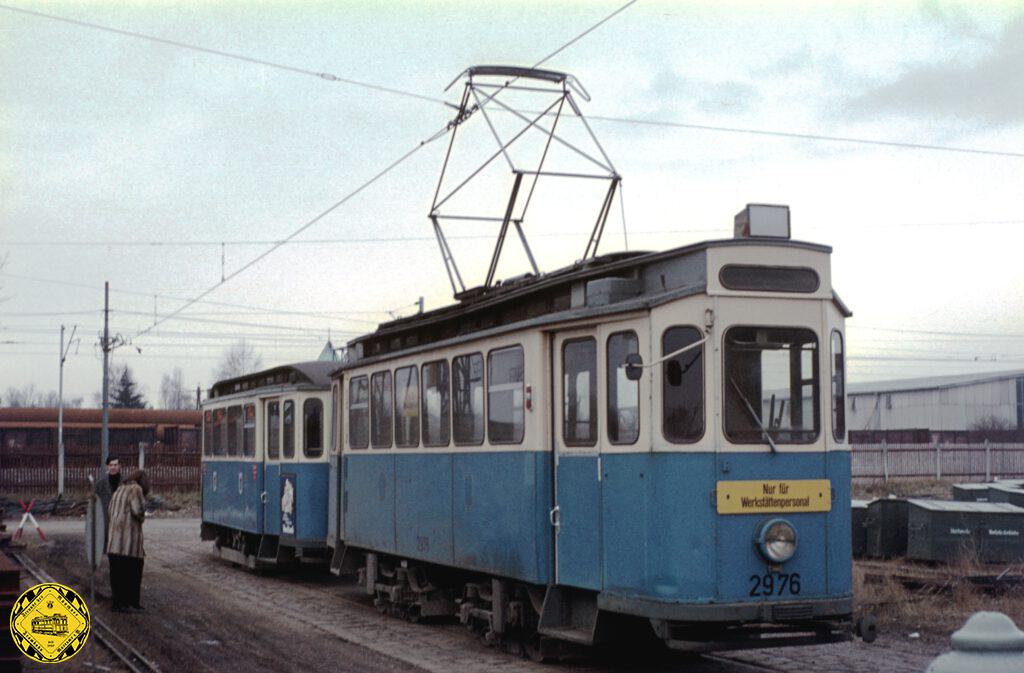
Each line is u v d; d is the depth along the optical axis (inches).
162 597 647.8
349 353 639.8
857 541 676.1
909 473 1609.3
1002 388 2576.3
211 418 933.8
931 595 543.5
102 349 1748.3
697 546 353.1
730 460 355.6
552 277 438.9
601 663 422.9
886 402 2760.8
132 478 583.5
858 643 458.3
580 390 402.6
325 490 725.9
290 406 739.4
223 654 447.5
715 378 358.0
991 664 167.8
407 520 535.2
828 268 376.2
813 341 371.2
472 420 472.4
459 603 519.8
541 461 416.2
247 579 758.5
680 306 364.5
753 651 446.3
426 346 516.7
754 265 366.6
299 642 480.1
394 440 554.9
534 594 425.7
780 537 354.6
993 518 610.5
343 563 623.8
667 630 353.7
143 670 413.7
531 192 545.3
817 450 366.3
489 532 452.8
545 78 560.7
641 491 366.6
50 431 1895.9
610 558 380.2
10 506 1531.7
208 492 928.9
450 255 590.6
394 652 453.1
